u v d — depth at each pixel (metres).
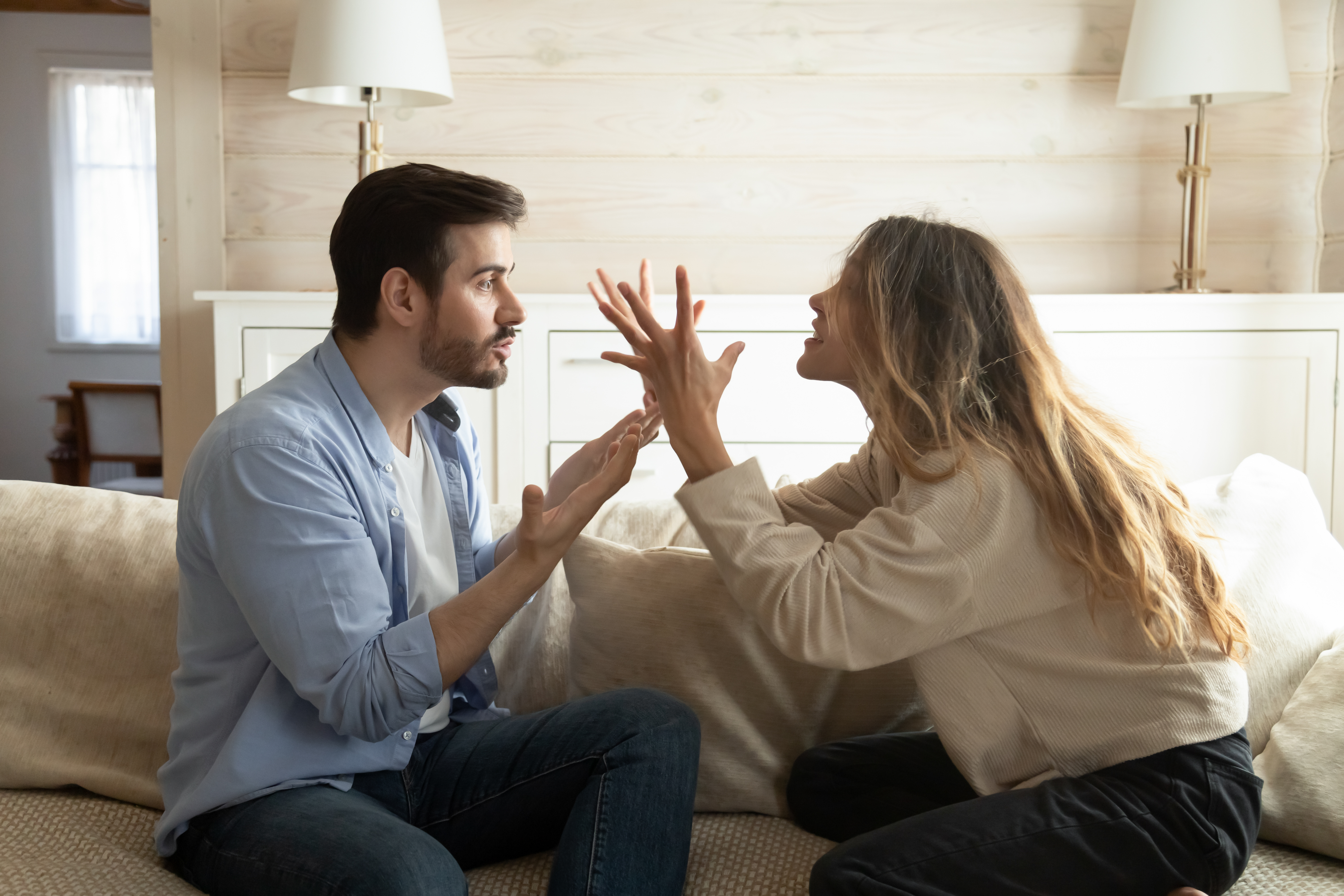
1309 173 2.94
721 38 2.90
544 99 2.90
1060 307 2.48
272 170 2.91
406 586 1.19
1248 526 1.39
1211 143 2.94
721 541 1.14
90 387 4.20
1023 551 1.10
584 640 1.36
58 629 1.37
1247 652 1.16
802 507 1.38
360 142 2.67
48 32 5.48
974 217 2.95
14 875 1.09
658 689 1.28
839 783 1.26
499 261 1.17
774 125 2.92
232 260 2.94
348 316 1.19
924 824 1.05
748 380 2.54
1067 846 1.03
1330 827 1.15
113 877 1.11
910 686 1.37
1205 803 1.05
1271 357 2.50
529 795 1.17
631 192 2.94
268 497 1.06
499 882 1.16
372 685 1.04
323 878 0.97
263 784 1.09
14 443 5.62
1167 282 2.97
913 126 2.92
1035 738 1.12
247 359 2.52
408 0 2.52
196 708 1.15
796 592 1.11
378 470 1.19
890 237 1.23
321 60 2.50
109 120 5.54
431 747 1.23
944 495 1.10
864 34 2.89
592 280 2.96
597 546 1.38
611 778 1.11
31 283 5.57
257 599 1.05
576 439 2.56
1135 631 1.10
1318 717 1.23
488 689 1.32
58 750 1.33
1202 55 2.55
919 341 1.18
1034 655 1.12
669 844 1.12
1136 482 1.14
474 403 2.54
